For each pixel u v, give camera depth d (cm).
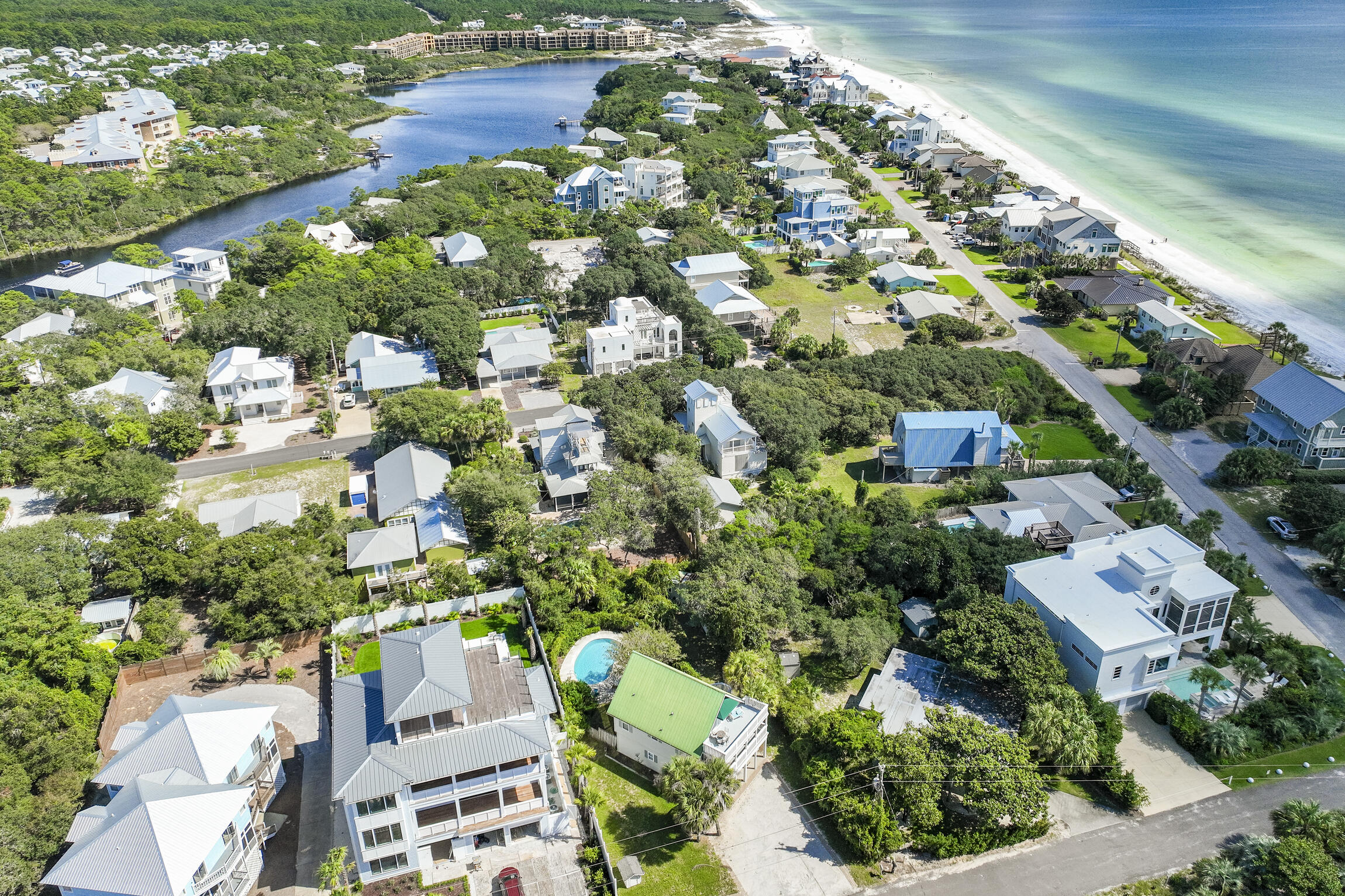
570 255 19712
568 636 8431
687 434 11400
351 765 6044
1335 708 7550
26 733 6694
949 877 6362
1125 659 7538
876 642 8062
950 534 9375
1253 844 6209
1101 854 6500
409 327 14700
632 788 7106
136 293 16612
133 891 5519
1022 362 14275
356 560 9325
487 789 6194
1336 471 11194
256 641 8469
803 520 10025
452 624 7156
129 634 8612
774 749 7481
